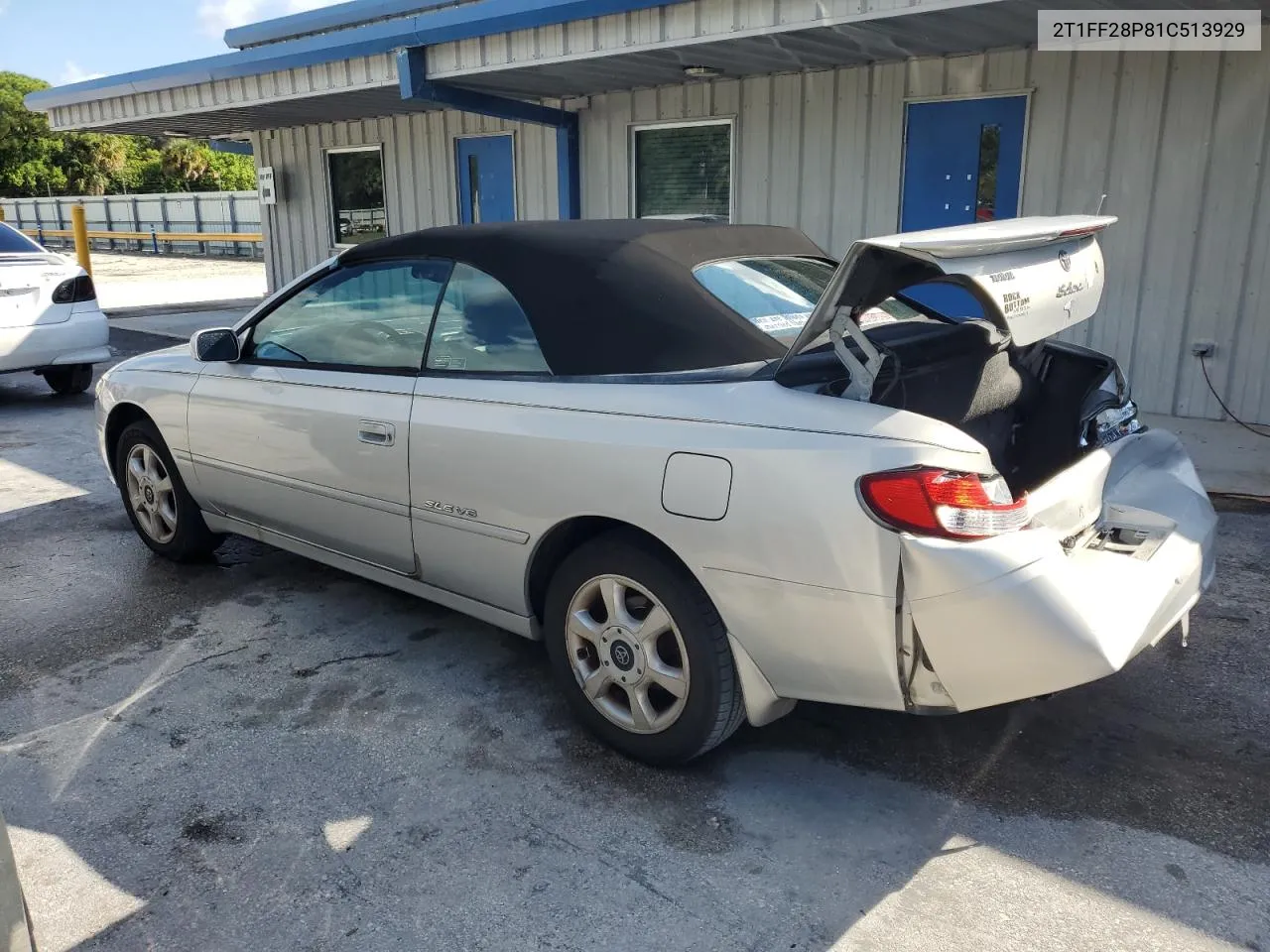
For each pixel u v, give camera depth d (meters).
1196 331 6.89
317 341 3.84
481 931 2.35
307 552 4.02
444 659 3.73
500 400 3.10
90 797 2.88
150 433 4.57
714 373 2.82
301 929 2.36
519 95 9.51
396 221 12.01
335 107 10.73
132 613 4.18
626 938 2.32
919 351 2.88
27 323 8.19
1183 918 2.36
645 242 3.24
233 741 3.17
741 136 8.67
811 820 2.75
